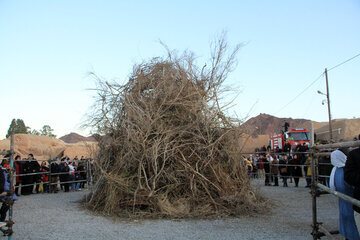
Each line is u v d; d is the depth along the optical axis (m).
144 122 8.62
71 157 27.17
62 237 5.82
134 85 9.91
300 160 15.22
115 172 8.59
